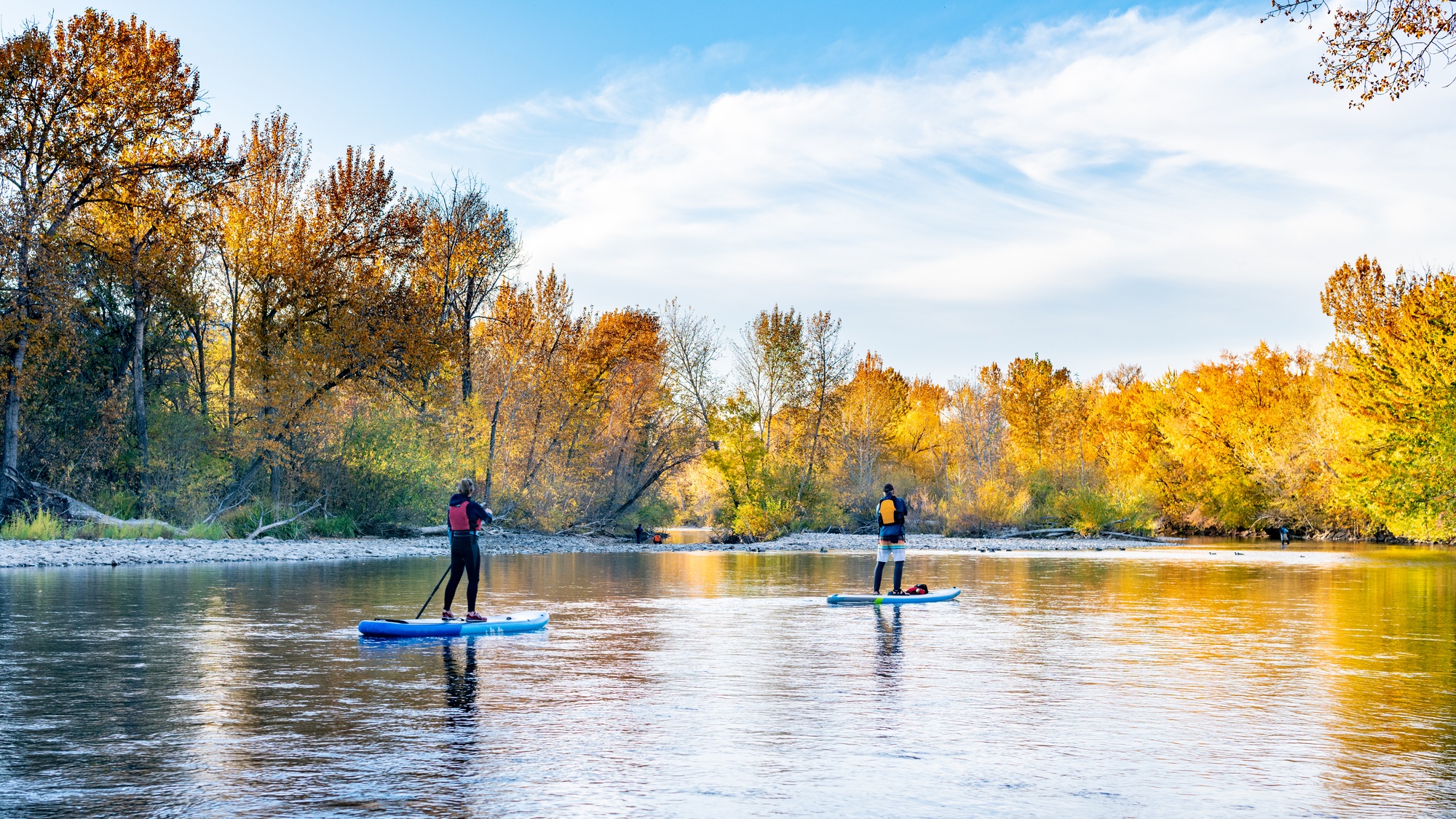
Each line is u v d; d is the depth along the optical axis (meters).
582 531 47.50
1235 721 6.73
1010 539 50.53
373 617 13.02
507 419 44.22
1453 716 6.95
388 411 37.88
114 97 32.09
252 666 8.97
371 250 38.59
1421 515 41.44
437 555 30.64
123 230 34.12
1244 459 58.81
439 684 8.11
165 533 30.70
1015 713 7.01
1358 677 8.60
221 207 36.91
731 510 48.78
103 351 36.78
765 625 12.49
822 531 56.34
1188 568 27.16
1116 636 11.47
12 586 17.66
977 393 73.50
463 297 44.69
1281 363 61.91
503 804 4.76
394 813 4.62
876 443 60.97
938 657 9.75
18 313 29.59
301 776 5.26
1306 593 18.09
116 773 5.30
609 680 8.32
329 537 35.28
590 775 5.29
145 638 10.80
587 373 48.66
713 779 5.23
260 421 35.09
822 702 7.39
